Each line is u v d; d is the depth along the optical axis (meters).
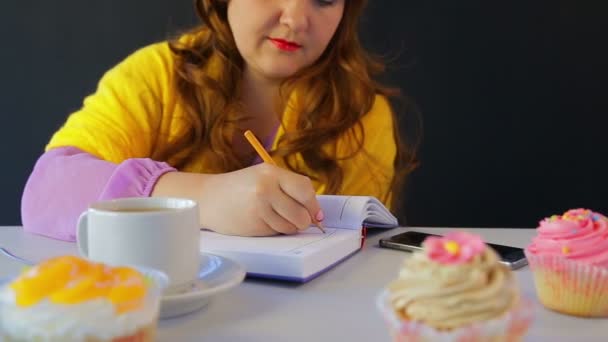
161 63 1.35
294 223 0.76
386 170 1.42
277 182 0.78
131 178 0.86
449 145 1.76
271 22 1.18
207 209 0.80
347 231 0.80
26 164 1.78
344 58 1.34
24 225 0.93
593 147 1.75
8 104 1.76
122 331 0.39
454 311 0.41
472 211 1.79
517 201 1.78
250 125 1.39
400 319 0.43
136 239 0.54
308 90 1.31
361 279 0.66
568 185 1.77
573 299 0.55
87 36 1.73
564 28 1.69
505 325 0.41
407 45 1.72
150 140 1.30
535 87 1.72
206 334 0.50
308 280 0.65
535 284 0.60
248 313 0.55
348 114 1.33
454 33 1.71
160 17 1.72
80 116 1.21
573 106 1.73
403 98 1.74
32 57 1.74
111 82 1.29
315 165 1.31
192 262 0.56
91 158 0.97
